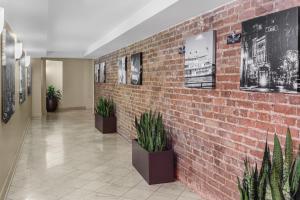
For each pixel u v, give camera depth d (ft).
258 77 7.73
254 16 7.98
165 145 12.87
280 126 7.21
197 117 11.02
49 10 12.34
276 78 7.14
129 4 11.41
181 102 12.28
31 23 12.16
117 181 12.59
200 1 8.87
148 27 13.26
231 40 8.94
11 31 13.14
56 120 31.55
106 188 11.80
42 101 36.88
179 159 12.57
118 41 18.17
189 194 11.17
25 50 22.26
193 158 11.37
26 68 23.52
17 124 16.25
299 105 6.68
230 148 9.11
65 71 42.93
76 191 11.48
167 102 13.69
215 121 9.88
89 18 13.96
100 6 11.73
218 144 9.73
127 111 20.68
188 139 11.74
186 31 11.73
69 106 43.52
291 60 6.70
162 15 10.77
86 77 43.60
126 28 14.32
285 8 6.96
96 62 33.12
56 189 11.69
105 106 24.72
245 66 8.21
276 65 7.12
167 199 10.74
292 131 6.86
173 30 12.91
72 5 11.61
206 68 10.13
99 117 24.64
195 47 10.84
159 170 12.30
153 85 15.42
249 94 8.25
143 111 17.08
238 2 8.63
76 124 28.71
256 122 8.01
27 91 25.57
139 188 11.80
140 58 17.24
